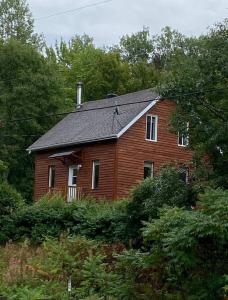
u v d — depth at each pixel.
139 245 22.67
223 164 20.33
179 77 21.16
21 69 49.75
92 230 25.20
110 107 37.97
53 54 66.31
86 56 62.62
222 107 20.89
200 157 21.14
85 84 58.19
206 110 21.08
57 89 51.09
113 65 57.97
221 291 12.28
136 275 14.09
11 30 59.56
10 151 47.06
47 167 40.38
